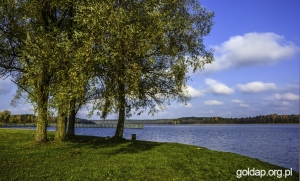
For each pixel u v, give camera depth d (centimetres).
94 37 1327
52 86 1598
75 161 1369
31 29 1677
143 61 1688
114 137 2497
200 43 2256
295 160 2570
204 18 2264
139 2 1620
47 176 1055
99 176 1080
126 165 1299
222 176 1198
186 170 1262
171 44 2042
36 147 1775
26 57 1589
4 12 1588
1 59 1756
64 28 1858
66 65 1502
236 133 8631
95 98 1566
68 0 1605
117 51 1345
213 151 2055
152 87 2281
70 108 1684
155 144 2323
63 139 2109
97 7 1390
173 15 1983
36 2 1638
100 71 1459
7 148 1691
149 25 1559
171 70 2233
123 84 1544
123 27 1378
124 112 2506
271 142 4759
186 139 5297
